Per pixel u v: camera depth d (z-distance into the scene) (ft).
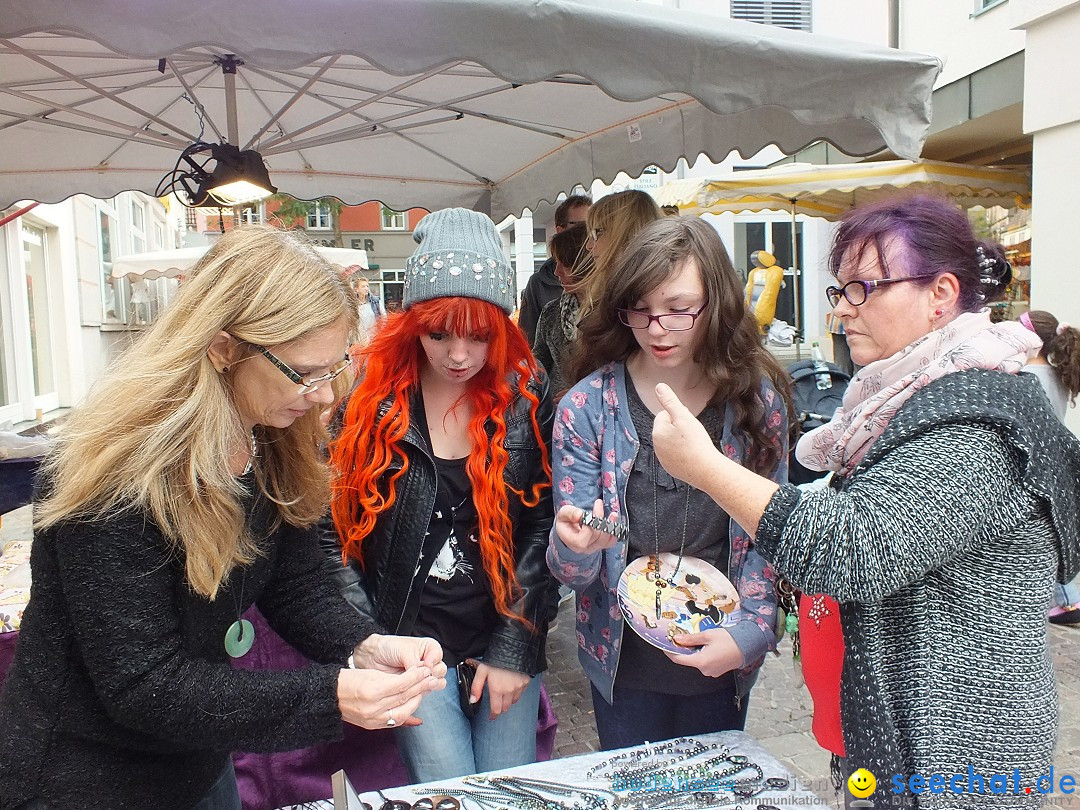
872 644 3.51
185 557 3.38
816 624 4.32
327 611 4.44
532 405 5.84
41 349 31.30
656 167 14.11
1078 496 3.48
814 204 23.18
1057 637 11.89
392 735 7.30
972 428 3.27
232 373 3.50
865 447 3.85
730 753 4.56
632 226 8.34
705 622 4.92
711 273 4.91
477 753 5.87
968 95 21.79
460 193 18.35
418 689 3.56
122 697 3.20
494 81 11.82
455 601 5.68
